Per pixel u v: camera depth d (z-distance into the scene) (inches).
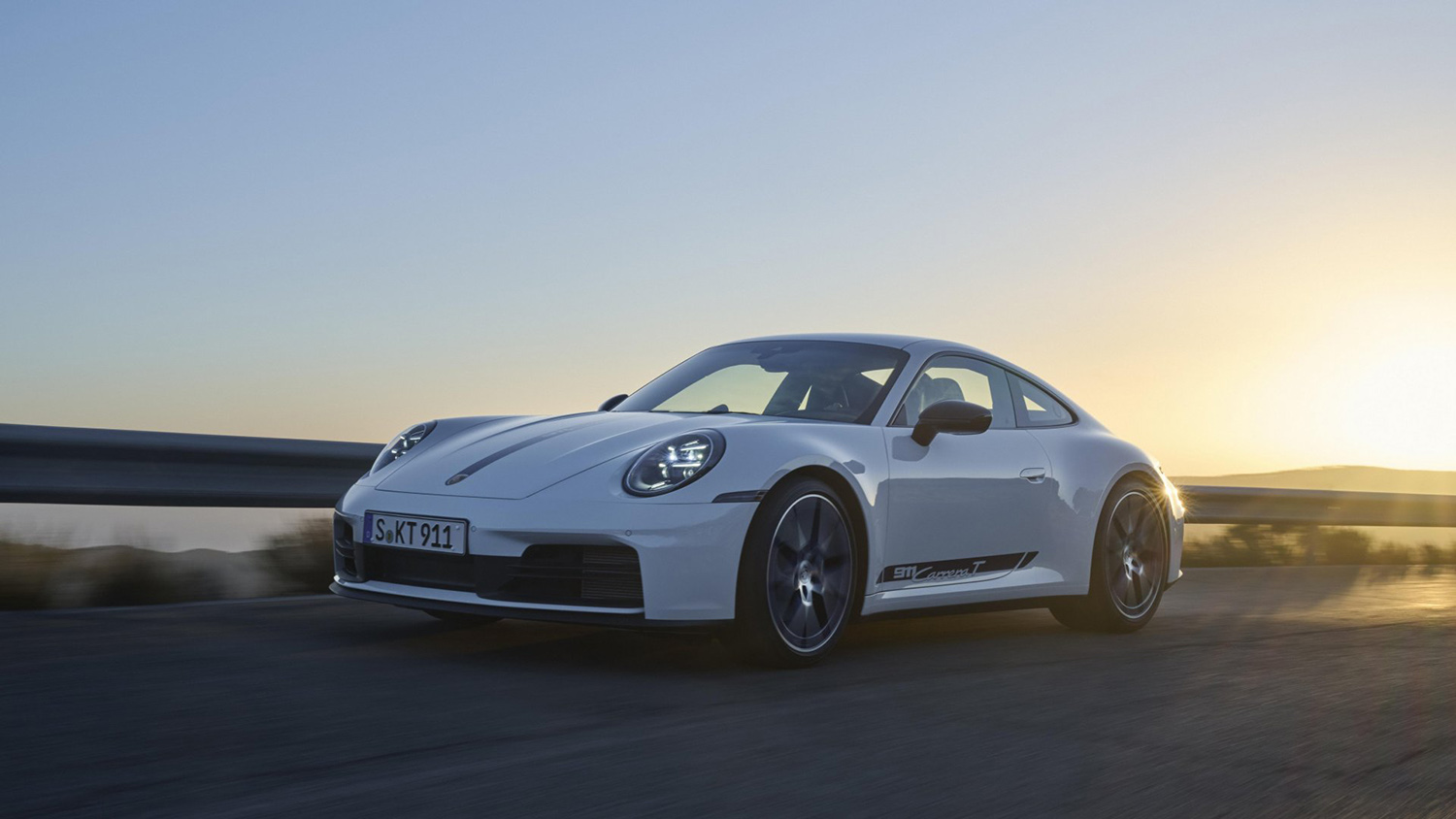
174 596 196.1
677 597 138.1
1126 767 104.2
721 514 140.3
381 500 153.2
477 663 145.4
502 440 161.3
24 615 173.8
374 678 133.0
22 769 94.0
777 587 145.6
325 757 99.3
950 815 89.3
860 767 101.7
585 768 98.5
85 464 193.2
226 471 209.5
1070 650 173.2
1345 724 123.2
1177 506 207.0
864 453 158.1
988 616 213.8
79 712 112.4
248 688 125.3
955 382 182.5
